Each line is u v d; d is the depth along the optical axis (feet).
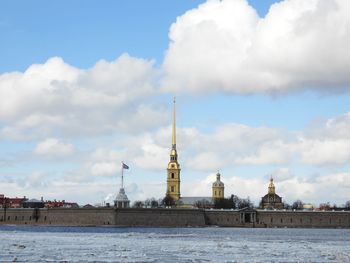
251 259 525.34
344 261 516.32
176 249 625.00
